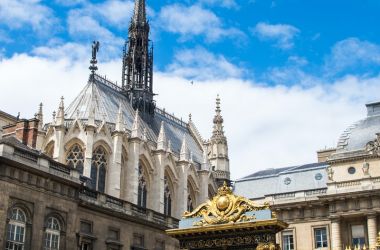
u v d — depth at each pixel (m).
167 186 81.25
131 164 73.12
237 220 22.77
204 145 104.06
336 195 56.69
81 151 68.50
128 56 98.00
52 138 68.06
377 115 62.66
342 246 55.66
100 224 51.84
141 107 93.75
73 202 48.47
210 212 23.69
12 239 41.84
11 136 50.34
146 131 87.00
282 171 73.56
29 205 43.78
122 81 96.56
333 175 59.94
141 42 99.31
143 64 98.00
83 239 49.16
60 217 46.78
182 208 80.75
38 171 44.72
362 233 55.47
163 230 60.34
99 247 51.09
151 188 77.25
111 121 79.69
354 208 55.94
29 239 43.12
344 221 56.72
